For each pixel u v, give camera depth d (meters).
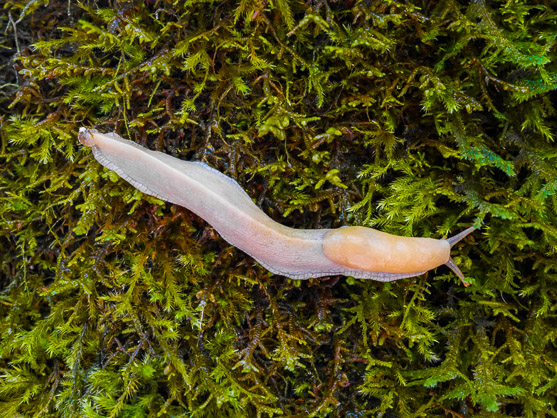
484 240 0.23
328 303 0.24
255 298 0.24
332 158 0.23
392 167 0.23
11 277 0.25
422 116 0.23
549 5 0.22
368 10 0.21
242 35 0.22
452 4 0.21
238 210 0.22
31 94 0.23
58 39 0.23
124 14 0.22
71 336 0.24
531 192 0.22
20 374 0.24
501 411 0.24
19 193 0.24
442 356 0.24
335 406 0.23
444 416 0.23
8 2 0.23
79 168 0.24
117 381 0.23
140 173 0.22
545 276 0.23
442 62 0.22
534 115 0.22
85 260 0.24
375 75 0.22
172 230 0.23
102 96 0.22
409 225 0.22
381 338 0.23
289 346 0.23
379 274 0.23
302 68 0.22
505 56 0.21
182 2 0.22
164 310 0.23
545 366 0.23
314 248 0.23
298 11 0.22
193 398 0.23
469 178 0.23
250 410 0.24
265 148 0.23
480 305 0.23
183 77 0.23
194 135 0.23
